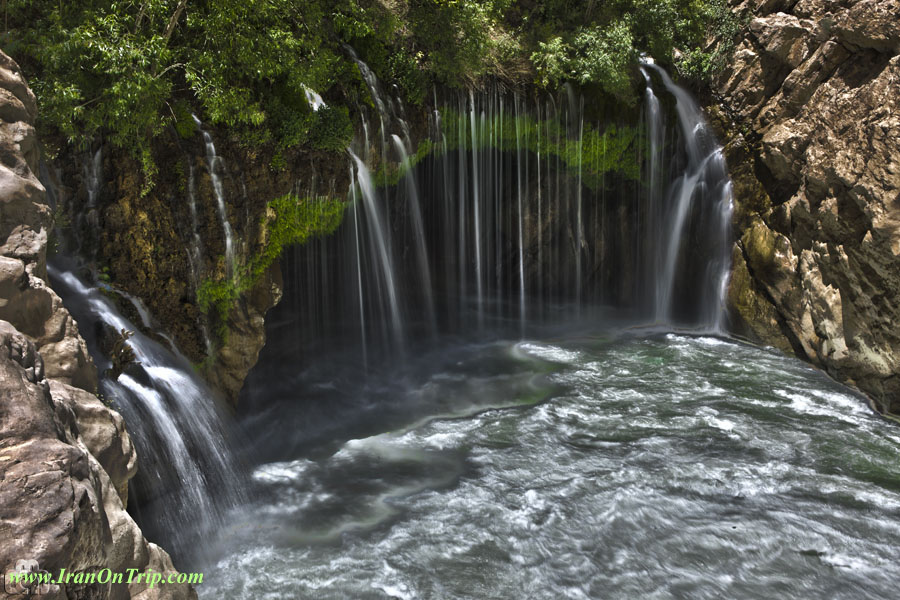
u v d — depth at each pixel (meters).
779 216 17.75
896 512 10.88
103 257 10.66
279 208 13.42
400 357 17.45
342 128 14.03
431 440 13.25
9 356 4.80
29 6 9.73
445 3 16.11
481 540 10.09
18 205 6.53
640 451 12.72
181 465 10.17
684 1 20.72
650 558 9.70
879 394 14.71
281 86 13.25
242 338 12.72
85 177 10.45
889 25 14.91
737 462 12.34
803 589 9.12
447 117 17.61
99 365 9.62
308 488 11.49
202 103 11.94
